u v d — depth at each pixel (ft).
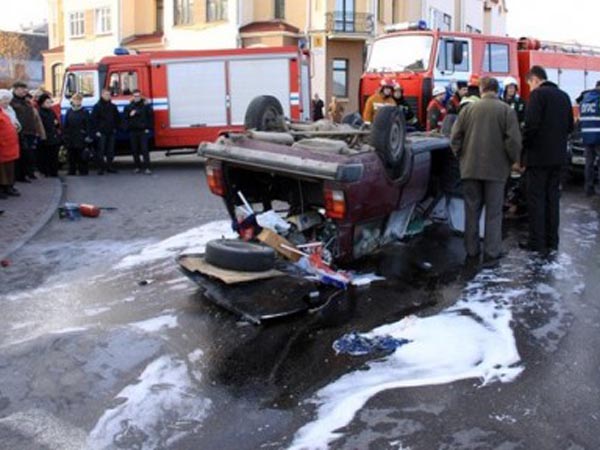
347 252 22.40
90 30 139.95
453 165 28.02
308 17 112.68
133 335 17.88
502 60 57.26
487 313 19.20
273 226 22.62
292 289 19.95
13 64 201.26
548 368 15.65
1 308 20.36
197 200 40.04
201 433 13.12
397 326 18.21
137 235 30.19
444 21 148.36
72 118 53.06
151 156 74.13
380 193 22.59
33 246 28.19
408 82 53.72
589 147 40.32
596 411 13.67
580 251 26.73
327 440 12.73
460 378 15.14
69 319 19.35
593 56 67.10
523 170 31.19
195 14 119.65
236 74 59.36
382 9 119.14
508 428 13.03
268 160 21.66
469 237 25.59
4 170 39.50
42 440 12.84
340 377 15.34
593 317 19.02
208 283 20.47
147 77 59.06
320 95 112.27
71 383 15.16
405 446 12.46
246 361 16.28
